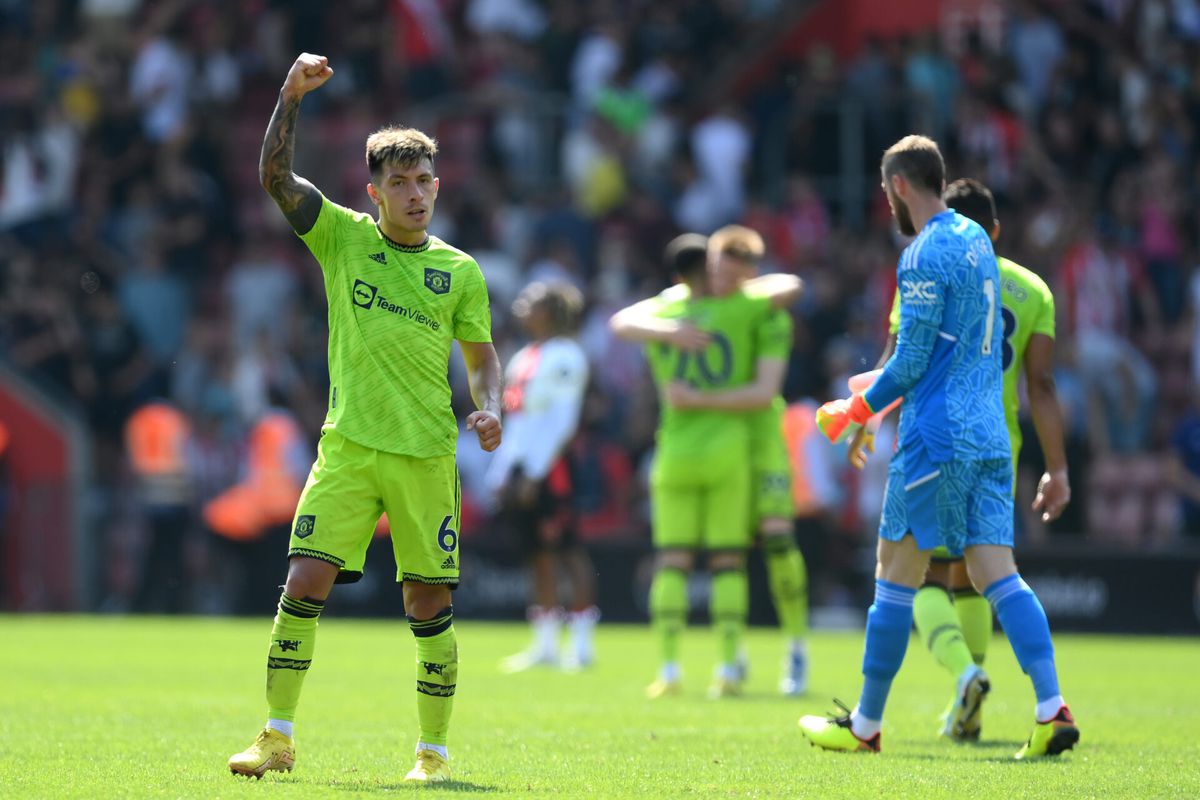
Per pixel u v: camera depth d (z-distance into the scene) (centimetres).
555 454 4400
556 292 4500
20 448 6769
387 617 6341
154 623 5997
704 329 3600
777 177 7912
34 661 4141
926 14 8444
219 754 2288
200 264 7631
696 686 3753
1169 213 7438
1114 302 6969
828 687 3728
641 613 6197
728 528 3569
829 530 6319
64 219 7638
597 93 7900
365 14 8288
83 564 6712
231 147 8169
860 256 7338
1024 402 6297
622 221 7681
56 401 6806
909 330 2273
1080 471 6419
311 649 2069
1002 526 2298
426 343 2078
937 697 3422
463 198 7688
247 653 4459
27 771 2084
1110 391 6769
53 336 7231
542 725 2817
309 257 7812
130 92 8175
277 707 2078
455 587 2095
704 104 8675
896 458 2342
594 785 2030
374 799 1853
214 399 7081
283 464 6531
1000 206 7538
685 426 3594
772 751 2416
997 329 2323
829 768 2202
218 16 8438
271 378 7025
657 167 7931
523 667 4356
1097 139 7819
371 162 2097
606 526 6562
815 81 7794
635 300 7262
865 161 7675
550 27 8375
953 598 2859
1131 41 8100
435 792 1925
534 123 7994
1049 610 5944
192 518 6669
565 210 7475
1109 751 2420
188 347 7238
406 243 2108
